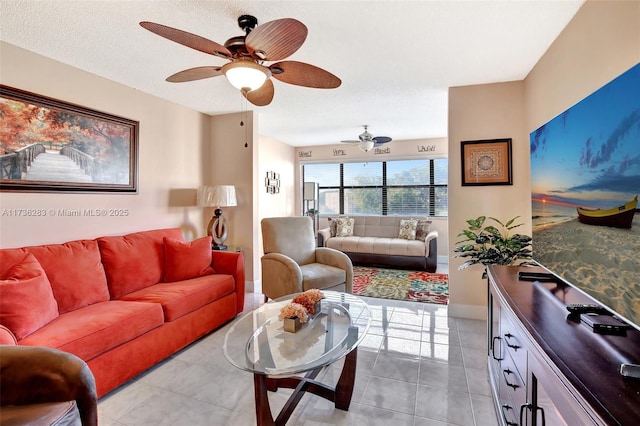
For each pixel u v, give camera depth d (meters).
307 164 6.90
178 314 2.33
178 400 1.83
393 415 1.68
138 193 3.10
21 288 1.70
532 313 1.26
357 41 2.16
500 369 1.61
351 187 6.67
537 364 1.03
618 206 1.05
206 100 3.45
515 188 2.84
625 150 1.01
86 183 2.63
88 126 2.65
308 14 1.84
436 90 3.13
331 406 1.78
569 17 1.88
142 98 3.14
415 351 2.39
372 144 4.66
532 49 2.27
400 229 5.84
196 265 2.87
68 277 2.11
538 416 1.05
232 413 1.72
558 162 1.52
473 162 2.96
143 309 2.09
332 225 6.20
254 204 3.90
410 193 6.25
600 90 1.16
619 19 1.45
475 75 2.74
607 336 1.05
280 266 3.05
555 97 2.14
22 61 2.23
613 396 0.74
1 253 1.92
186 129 3.69
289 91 3.17
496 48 2.25
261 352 1.57
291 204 6.73
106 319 1.90
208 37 2.10
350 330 1.81
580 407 0.76
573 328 1.12
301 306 1.85
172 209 3.50
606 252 1.12
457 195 3.01
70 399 1.21
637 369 0.81
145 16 1.86
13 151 2.19
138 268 2.58
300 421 1.65
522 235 2.81
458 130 3.00
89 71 2.64
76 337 1.69
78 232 2.59
